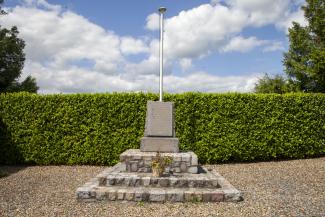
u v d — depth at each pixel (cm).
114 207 620
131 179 718
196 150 1171
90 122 1168
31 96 1180
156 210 601
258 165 1145
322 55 1683
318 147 1256
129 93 1174
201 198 656
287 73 2052
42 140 1173
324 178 893
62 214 575
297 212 583
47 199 679
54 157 1170
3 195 716
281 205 630
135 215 571
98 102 1169
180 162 798
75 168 1114
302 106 1237
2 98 1183
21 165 1189
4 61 2159
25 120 1177
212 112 1180
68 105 1175
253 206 625
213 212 588
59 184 837
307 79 1950
